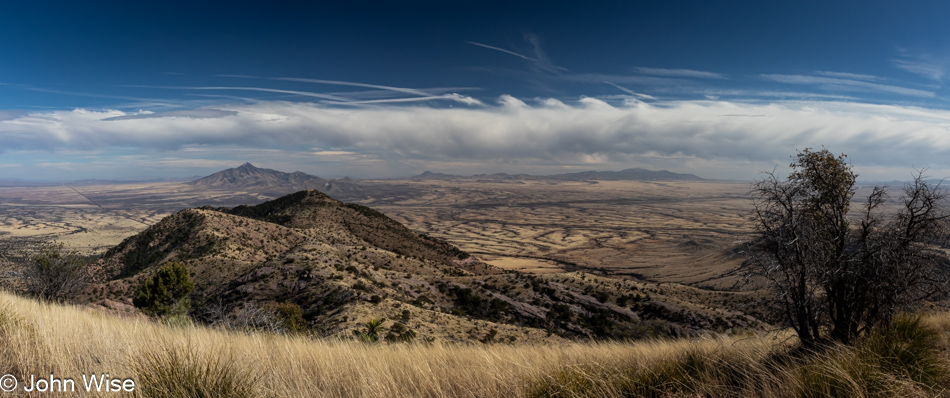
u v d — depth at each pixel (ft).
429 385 17.21
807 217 25.89
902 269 23.66
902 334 19.89
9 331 18.95
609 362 20.16
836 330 25.08
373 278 182.19
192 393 14.11
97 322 27.37
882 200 25.40
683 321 155.94
